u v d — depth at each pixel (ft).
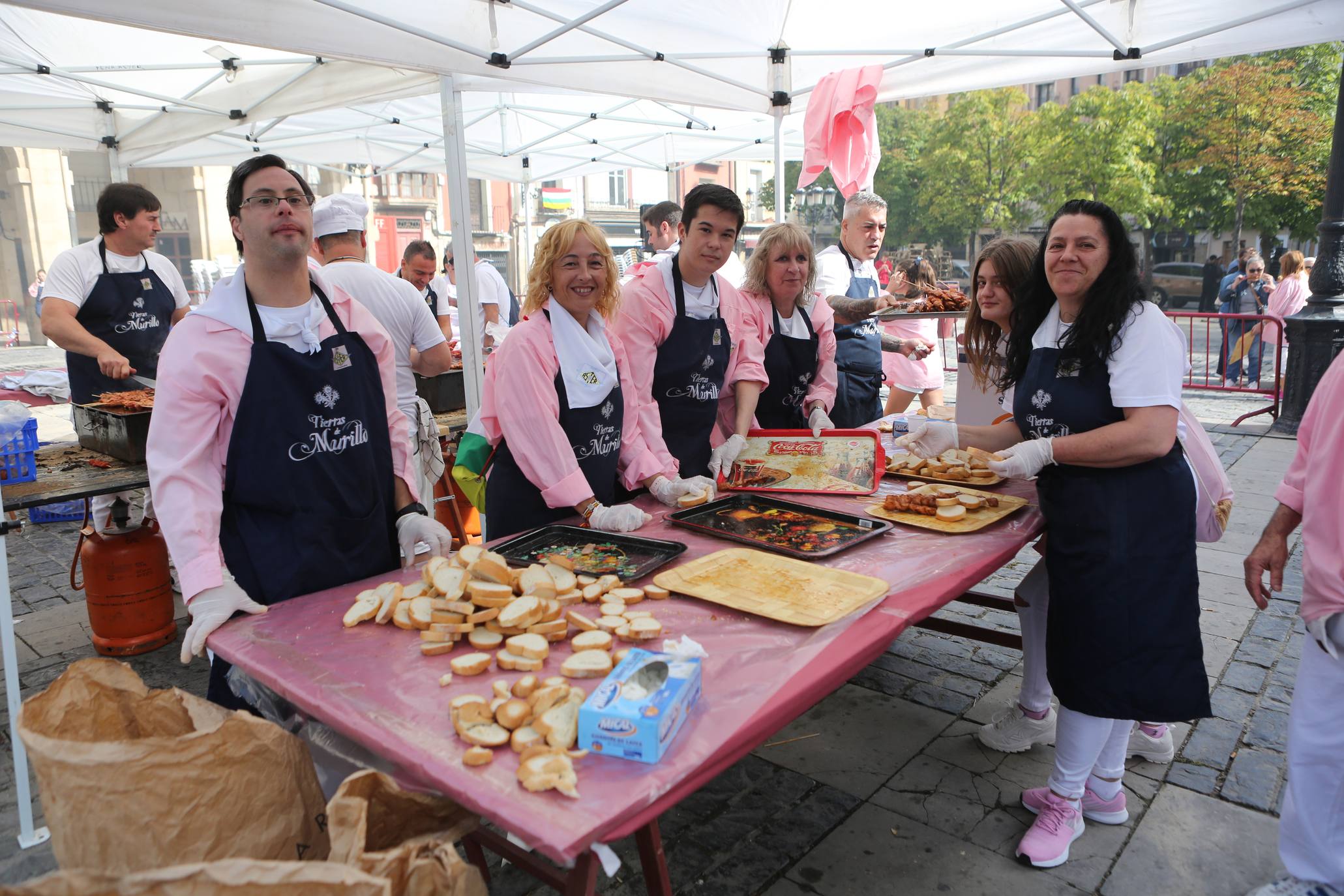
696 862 8.34
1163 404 7.23
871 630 5.90
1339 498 6.64
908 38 17.63
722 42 17.43
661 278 10.53
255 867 3.57
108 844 4.38
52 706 5.11
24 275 80.33
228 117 20.76
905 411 21.08
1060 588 8.01
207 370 6.61
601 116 28.27
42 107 21.86
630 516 8.23
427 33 13.35
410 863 4.14
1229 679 11.80
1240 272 44.65
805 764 10.05
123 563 13.20
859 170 17.89
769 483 9.95
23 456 10.65
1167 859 8.22
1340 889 7.04
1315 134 82.38
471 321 15.10
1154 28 15.57
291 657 5.66
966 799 9.31
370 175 36.27
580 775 4.30
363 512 7.65
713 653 5.58
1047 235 7.75
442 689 5.20
